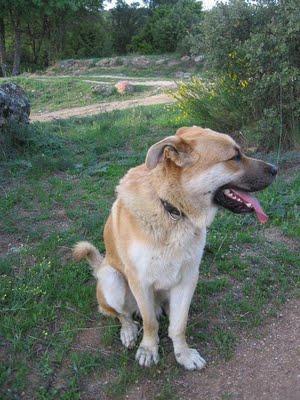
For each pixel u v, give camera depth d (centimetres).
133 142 288
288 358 109
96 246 159
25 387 100
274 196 187
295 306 127
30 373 104
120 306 116
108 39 1236
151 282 106
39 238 166
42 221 180
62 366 107
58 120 381
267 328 120
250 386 102
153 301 110
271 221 171
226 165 101
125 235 104
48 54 1176
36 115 541
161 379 104
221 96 267
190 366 107
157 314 123
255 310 124
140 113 383
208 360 110
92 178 225
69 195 204
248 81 249
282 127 241
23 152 262
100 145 279
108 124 334
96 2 1136
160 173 100
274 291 134
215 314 124
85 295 130
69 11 1077
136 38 1180
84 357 108
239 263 144
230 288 135
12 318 119
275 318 123
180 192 100
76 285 134
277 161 221
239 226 168
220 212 179
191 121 309
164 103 454
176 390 101
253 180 104
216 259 149
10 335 114
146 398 99
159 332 120
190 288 108
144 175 104
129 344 114
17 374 102
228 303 127
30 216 183
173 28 1105
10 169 234
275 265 145
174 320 109
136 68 898
